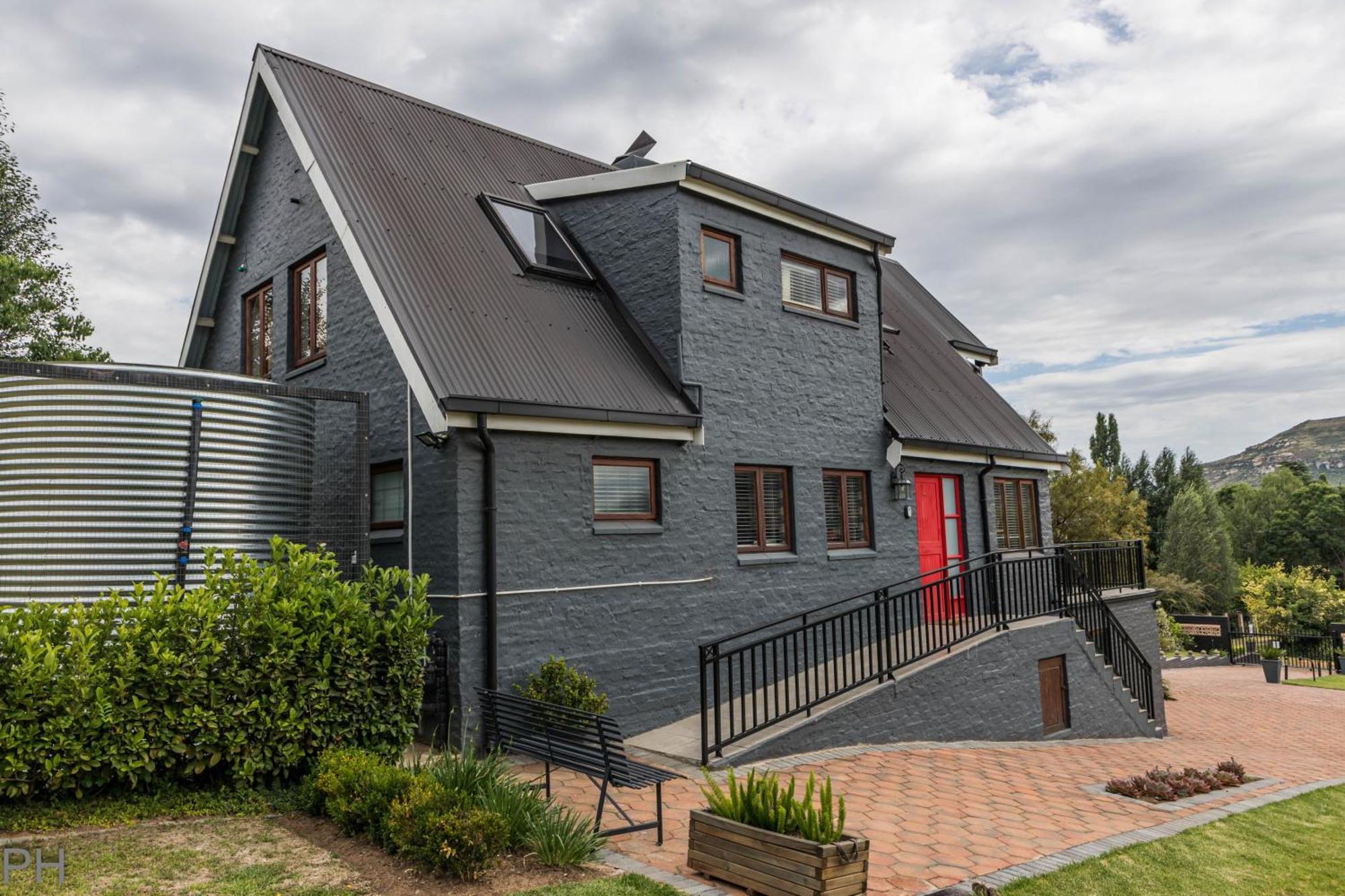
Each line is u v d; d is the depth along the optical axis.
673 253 10.24
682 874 4.97
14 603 6.69
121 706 5.43
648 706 9.21
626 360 10.02
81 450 6.94
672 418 9.57
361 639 6.46
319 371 10.51
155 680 5.56
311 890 4.36
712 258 10.80
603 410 8.85
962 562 11.05
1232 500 69.12
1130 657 14.56
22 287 16.62
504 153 12.66
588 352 9.73
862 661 9.41
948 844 5.96
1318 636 29.52
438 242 9.80
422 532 8.40
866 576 12.30
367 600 6.95
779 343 11.38
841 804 4.66
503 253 10.38
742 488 10.84
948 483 14.60
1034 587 12.29
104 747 5.37
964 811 6.91
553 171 13.07
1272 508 65.44
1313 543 60.38
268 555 7.84
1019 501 16.41
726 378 10.57
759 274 11.23
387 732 6.51
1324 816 7.88
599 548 9.02
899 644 11.02
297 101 10.55
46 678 5.16
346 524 8.36
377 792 5.21
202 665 5.70
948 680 10.32
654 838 5.70
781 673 10.82
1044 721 11.96
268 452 7.91
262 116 11.82
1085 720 12.66
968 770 8.62
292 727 6.01
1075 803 7.49
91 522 6.92
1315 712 17.44
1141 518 35.53
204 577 6.98
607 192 11.05
